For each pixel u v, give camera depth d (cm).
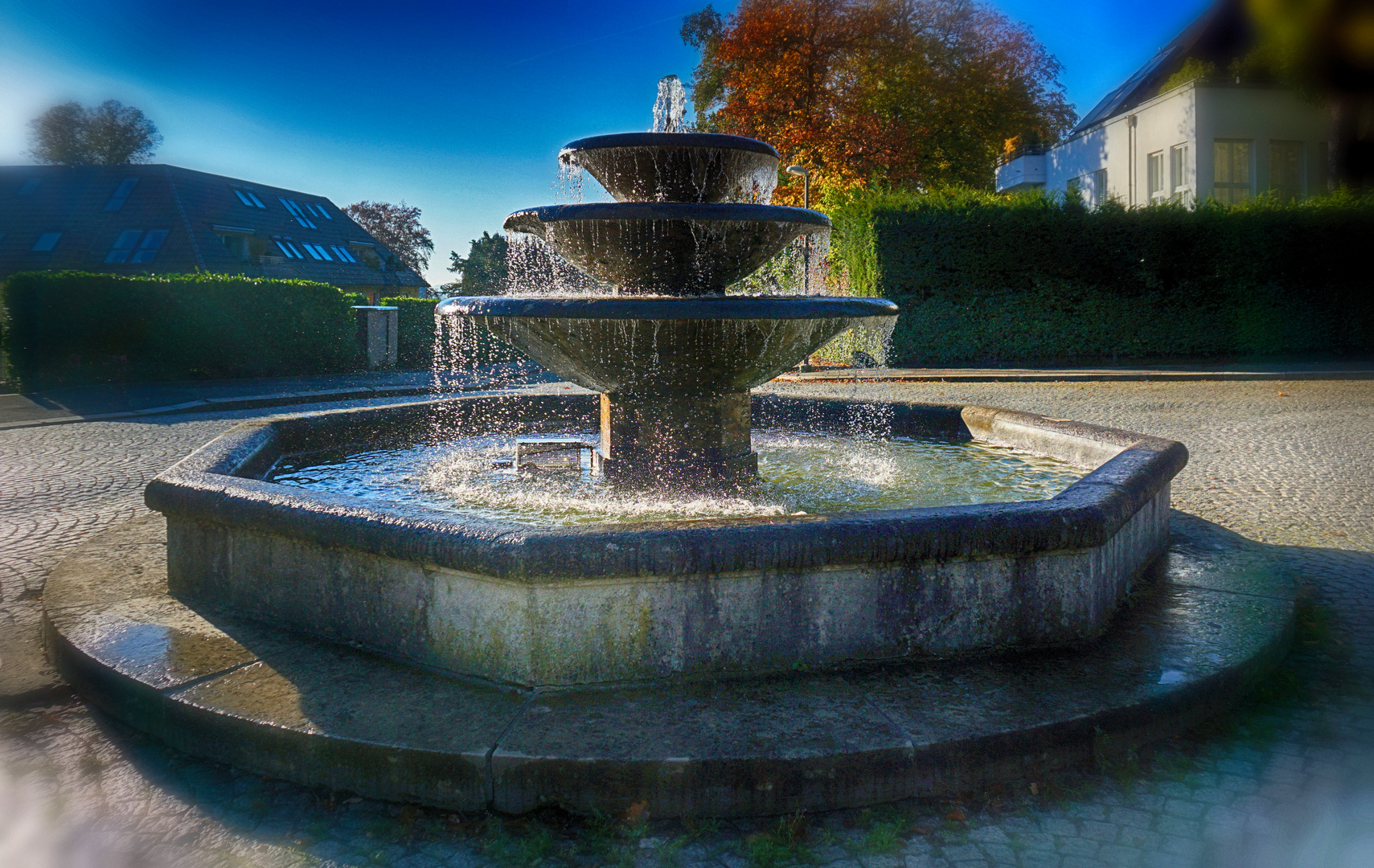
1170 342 2170
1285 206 2197
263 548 379
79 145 4191
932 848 256
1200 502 692
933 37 3238
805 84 3023
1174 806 275
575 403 873
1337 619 436
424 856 256
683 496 543
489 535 312
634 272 545
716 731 282
